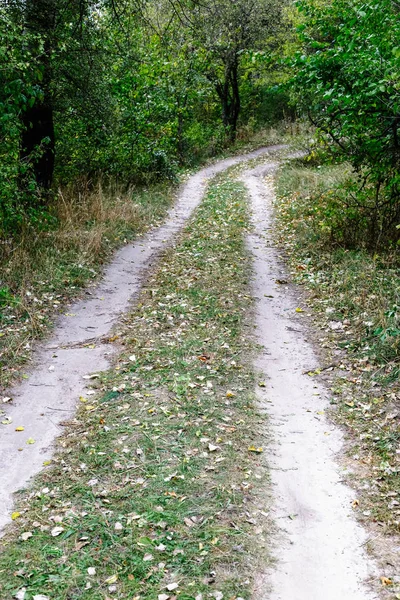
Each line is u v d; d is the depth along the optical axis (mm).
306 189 15203
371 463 4105
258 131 31703
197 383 5402
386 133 7922
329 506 3684
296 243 10672
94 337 6695
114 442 4410
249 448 4332
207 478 3945
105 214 11828
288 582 3043
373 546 3307
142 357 6016
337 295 7609
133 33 10969
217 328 6785
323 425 4688
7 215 8539
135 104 16484
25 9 8875
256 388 5359
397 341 5723
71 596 2928
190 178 21359
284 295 8109
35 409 5012
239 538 3352
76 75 10750
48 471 4082
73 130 14016
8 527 3498
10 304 7102
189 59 20328
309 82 7895
